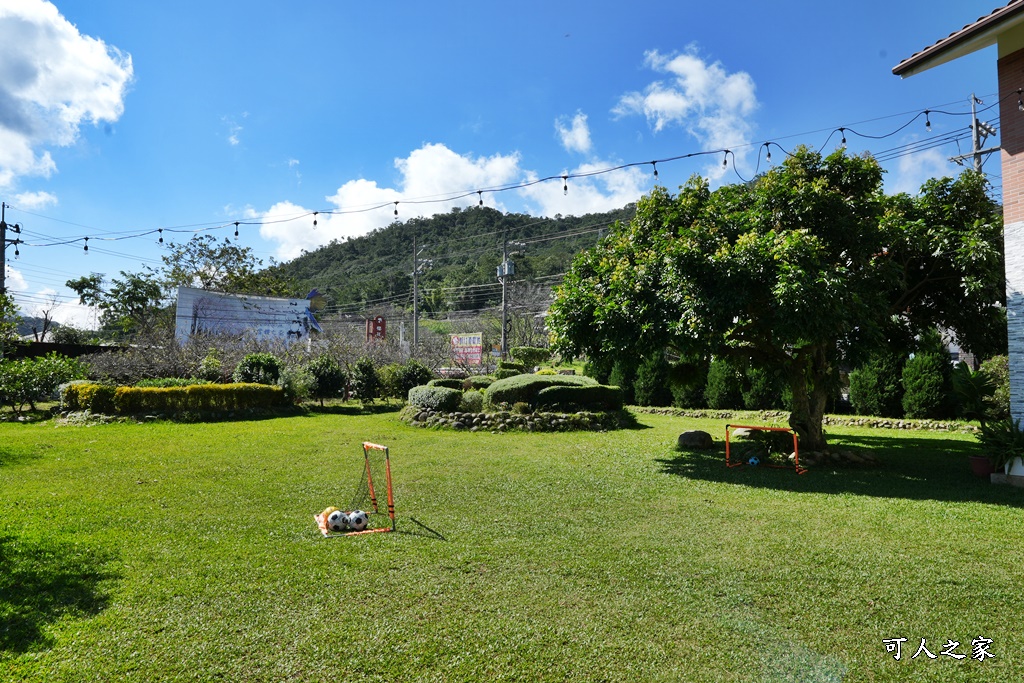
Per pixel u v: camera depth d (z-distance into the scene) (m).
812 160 9.39
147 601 3.98
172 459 9.37
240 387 15.55
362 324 41.06
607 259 9.85
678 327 8.26
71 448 10.20
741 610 3.84
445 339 31.69
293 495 7.06
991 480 7.71
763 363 10.58
